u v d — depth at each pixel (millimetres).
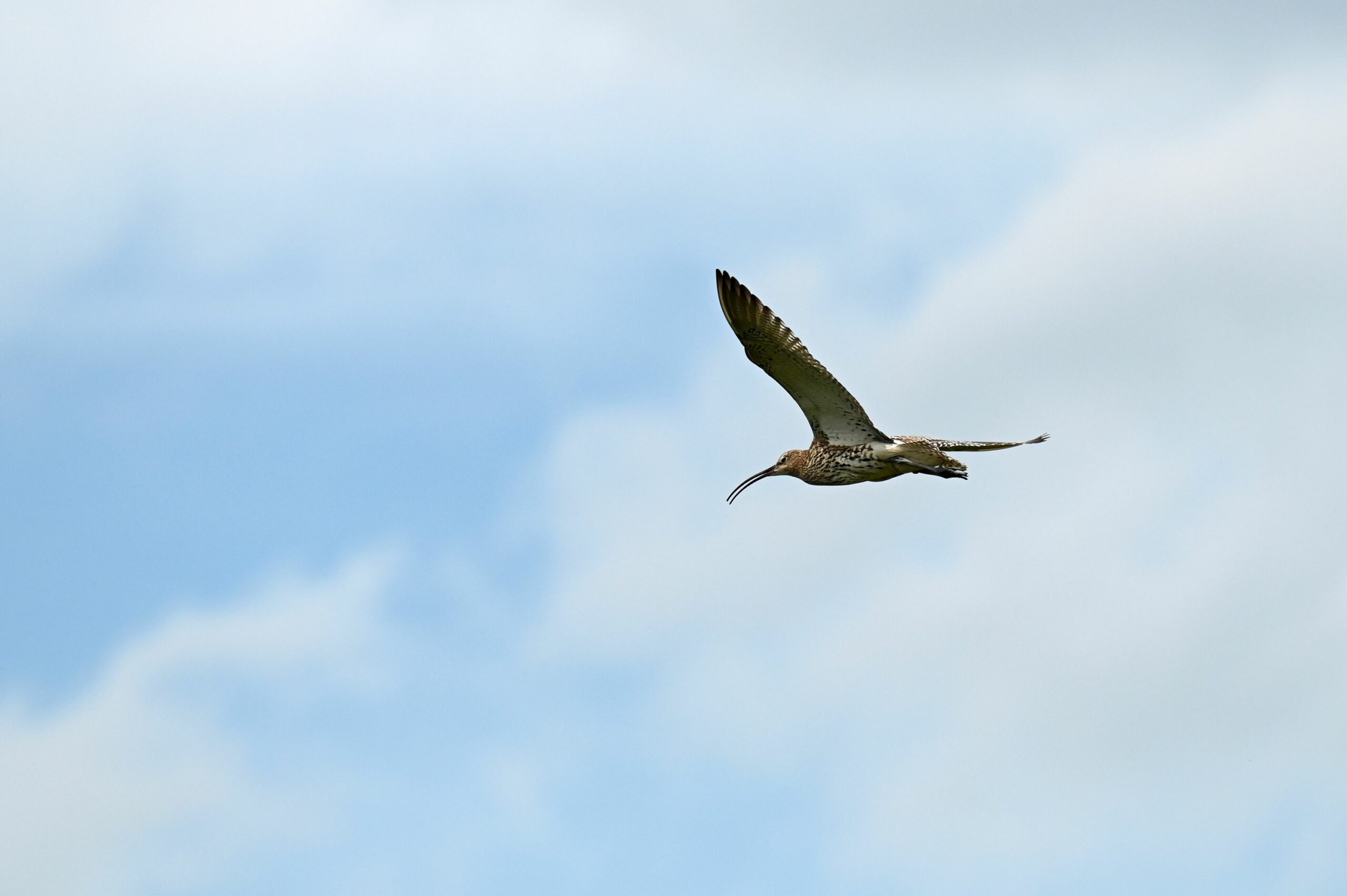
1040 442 28938
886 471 27562
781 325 25844
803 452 28953
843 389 26562
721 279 25859
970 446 28797
